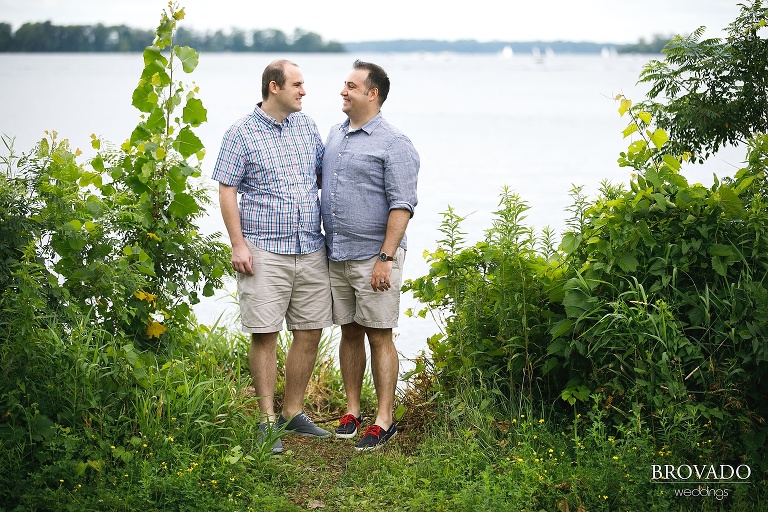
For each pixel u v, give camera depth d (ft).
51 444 13.57
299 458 16.34
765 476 14.30
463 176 69.92
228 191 16.47
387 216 16.89
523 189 60.39
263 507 13.70
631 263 15.42
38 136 86.89
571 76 486.38
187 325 19.51
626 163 16.29
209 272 17.53
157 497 13.51
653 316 14.52
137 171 16.83
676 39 21.02
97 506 13.02
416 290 18.15
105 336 15.70
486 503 13.50
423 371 18.16
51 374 14.25
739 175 16.22
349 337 17.78
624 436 14.33
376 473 15.34
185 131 17.02
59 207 15.62
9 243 15.12
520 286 16.56
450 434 16.10
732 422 14.52
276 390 19.80
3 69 502.38
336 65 633.20
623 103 16.11
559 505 13.48
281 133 16.76
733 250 15.12
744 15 20.61
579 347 15.23
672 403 14.44
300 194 16.75
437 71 647.15
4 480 13.10
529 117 156.35
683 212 15.57
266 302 16.65
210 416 15.49
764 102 20.45
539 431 15.44
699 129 20.30
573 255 16.42
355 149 16.75
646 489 13.75
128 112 136.05
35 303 14.08
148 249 17.17
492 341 17.10
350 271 16.99
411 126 132.98
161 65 16.90
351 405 17.98
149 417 14.75
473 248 17.57
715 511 13.62
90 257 16.05
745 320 14.75
